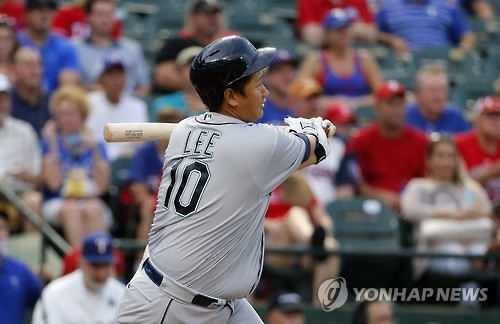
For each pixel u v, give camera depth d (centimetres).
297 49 4547
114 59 3691
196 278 1622
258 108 1650
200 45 3962
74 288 2859
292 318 2806
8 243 3231
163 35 4744
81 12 4353
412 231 3422
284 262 3155
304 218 3256
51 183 3341
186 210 1619
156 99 3872
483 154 3678
